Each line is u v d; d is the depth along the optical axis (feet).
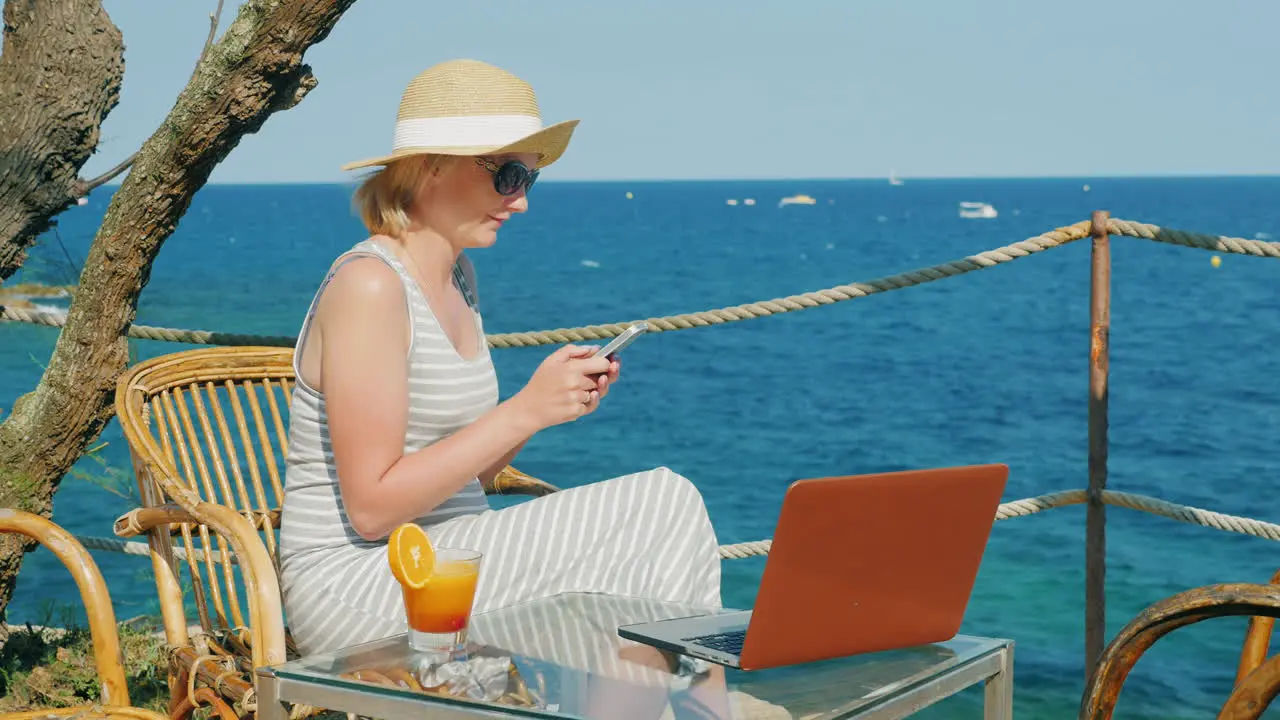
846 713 5.60
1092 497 11.27
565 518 7.18
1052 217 379.35
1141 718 25.30
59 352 10.75
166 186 10.29
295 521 7.64
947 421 80.18
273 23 9.72
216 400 9.27
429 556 6.08
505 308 143.13
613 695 5.65
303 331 7.58
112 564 35.09
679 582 7.32
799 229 311.68
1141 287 156.87
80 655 11.38
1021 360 104.88
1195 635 30.27
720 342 116.57
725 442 73.31
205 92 9.92
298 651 7.52
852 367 101.81
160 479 7.61
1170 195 593.42
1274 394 87.45
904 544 6.20
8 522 7.26
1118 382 94.02
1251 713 4.51
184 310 130.21
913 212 427.74
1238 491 61.77
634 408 83.20
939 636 6.68
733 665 6.03
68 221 253.03
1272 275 168.04
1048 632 33.27
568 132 7.92
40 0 10.75
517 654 6.15
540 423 7.13
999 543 43.98
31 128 10.78
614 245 248.32
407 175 7.59
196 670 7.28
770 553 5.75
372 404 7.13
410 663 5.97
